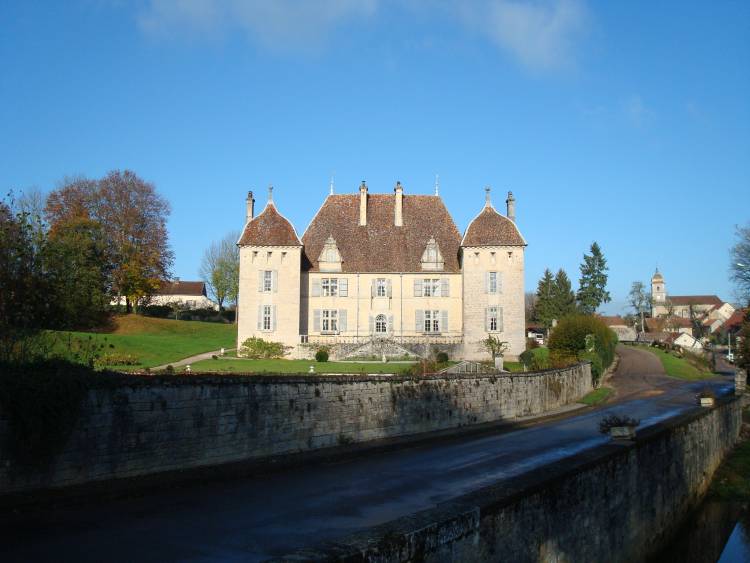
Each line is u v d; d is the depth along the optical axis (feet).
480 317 222.28
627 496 50.14
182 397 56.13
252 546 37.27
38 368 48.78
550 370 133.39
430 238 237.86
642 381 190.90
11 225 62.39
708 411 88.22
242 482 56.39
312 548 21.43
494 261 223.92
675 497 65.16
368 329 230.48
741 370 156.25
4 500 42.52
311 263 232.73
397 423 85.10
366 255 234.99
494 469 65.72
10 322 57.72
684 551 63.46
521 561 32.48
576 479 40.34
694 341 374.63
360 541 22.26
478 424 102.53
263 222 224.74
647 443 56.34
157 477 52.54
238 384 61.67
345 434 75.72
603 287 369.30
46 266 64.39
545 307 369.50
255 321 219.00
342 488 55.21
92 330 223.30
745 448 107.86
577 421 113.60
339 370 165.48
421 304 232.12
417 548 23.88
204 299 446.19
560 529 37.63
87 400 48.88
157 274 261.24
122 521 41.98
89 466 48.78
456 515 26.63
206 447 58.08
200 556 35.04
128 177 253.65
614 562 46.39
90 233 232.12
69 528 39.88
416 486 56.65
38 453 45.50
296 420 68.54
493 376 109.09
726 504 78.18
